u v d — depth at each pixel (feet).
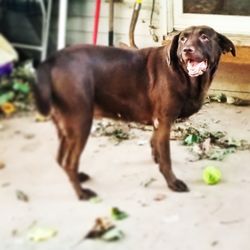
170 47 5.08
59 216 4.84
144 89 5.25
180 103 5.23
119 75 5.15
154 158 5.91
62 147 5.22
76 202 5.10
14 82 8.38
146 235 4.52
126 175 5.70
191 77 5.13
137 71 5.21
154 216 4.83
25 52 9.50
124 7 8.77
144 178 5.62
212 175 5.42
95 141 6.68
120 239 4.44
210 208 4.98
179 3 7.92
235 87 8.48
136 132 7.00
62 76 4.86
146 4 8.60
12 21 9.57
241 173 5.75
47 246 4.36
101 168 5.88
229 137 6.88
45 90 4.82
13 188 5.41
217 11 7.88
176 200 5.14
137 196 5.22
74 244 4.38
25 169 5.89
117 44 8.98
